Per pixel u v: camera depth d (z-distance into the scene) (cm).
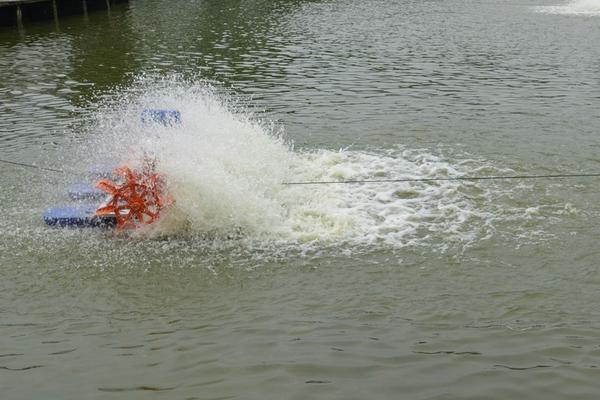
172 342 704
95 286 820
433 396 615
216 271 853
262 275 842
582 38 2797
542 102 1719
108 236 947
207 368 659
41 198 1073
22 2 3281
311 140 1392
